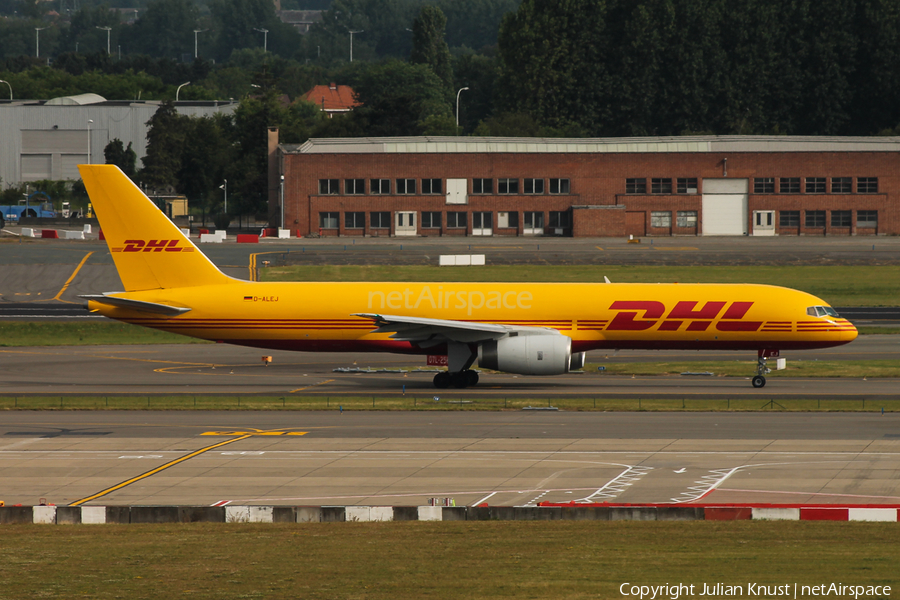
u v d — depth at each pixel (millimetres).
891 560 90375
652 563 89500
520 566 88562
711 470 138875
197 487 131500
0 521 112875
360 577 84938
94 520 112500
